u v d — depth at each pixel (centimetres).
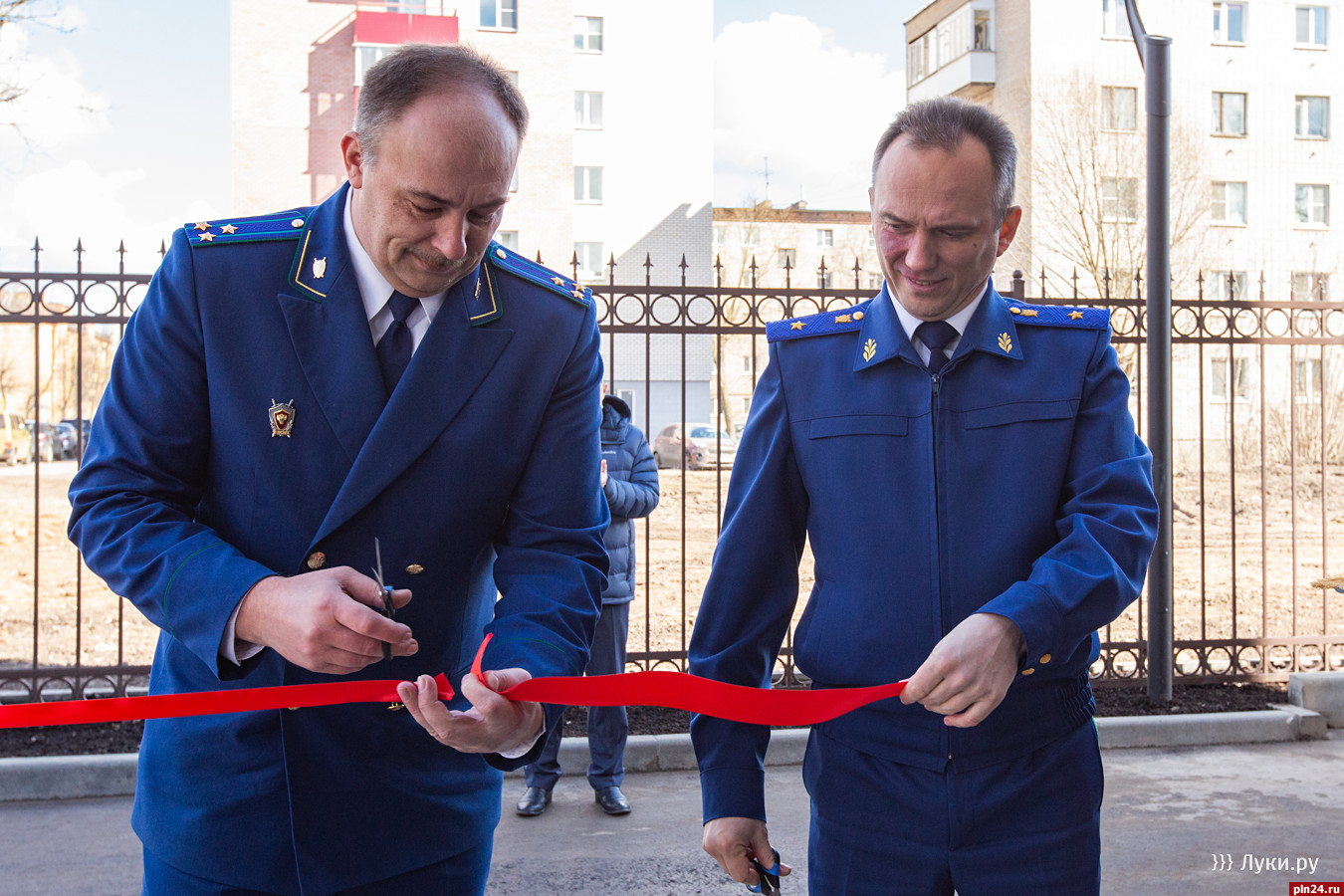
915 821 164
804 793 457
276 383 145
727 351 2786
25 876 366
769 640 177
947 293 162
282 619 125
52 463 2292
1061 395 167
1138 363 573
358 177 144
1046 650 142
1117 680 590
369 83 135
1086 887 162
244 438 145
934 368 171
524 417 157
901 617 165
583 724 523
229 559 133
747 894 358
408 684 124
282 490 146
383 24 2670
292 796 142
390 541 147
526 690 133
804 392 178
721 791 170
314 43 2694
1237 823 419
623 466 466
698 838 408
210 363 144
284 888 145
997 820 161
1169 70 555
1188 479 1734
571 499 162
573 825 423
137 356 146
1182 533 1318
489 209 137
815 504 175
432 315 152
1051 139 2319
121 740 480
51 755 460
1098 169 2278
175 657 152
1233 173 2894
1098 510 158
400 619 150
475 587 164
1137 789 460
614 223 3378
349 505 143
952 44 2984
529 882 368
